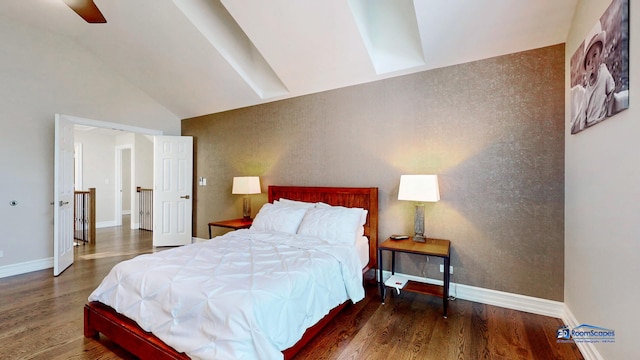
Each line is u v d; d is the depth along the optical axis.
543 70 2.49
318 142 3.70
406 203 3.11
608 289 1.62
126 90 4.49
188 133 5.22
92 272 3.55
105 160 7.03
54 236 3.50
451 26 2.47
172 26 3.14
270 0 2.57
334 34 2.78
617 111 1.49
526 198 2.56
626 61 1.42
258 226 3.35
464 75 2.82
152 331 1.70
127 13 3.11
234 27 3.48
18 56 3.48
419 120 3.04
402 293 2.97
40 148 3.66
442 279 2.93
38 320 2.34
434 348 1.99
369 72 3.17
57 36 3.77
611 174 1.60
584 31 1.98
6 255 3.40
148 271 1.92
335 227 2.87
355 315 2.47
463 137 2.82
